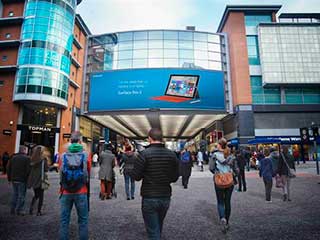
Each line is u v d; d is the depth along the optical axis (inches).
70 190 132.1
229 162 175.3
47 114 1080.2
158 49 1331.2
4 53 1064.2
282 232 166.2
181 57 1331.2
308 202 269.1
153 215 105.1
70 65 1168.2
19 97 978.7
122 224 189.8
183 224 188.1
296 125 1320.1
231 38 1429.6
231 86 1396.4
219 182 172.7
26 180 232.2
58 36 1090.1
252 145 1214.3
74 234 165.5
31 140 1012.5
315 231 167.3
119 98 1262.3
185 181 404.8
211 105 1246.9
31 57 1011.9
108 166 302.0
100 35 1435.8
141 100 1240.2
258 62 1407.5
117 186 439.8
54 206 262.5
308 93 1380.4
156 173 107.3
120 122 1562.5
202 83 1261.1
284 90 1373.0
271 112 1328.7
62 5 1130.0
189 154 414.0
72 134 141.8
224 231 165.5
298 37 1405.0
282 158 285.3
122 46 1365.7
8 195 329.7
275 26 1414.9
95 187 431.8
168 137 2461.9
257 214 217.8
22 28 1058.1
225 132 1505.9
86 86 1403.8
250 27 1457.9
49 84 1023.0
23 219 206.2
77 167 132.7
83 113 1322.6
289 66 1364.4
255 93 1368.1
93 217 212.2
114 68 1342.3
